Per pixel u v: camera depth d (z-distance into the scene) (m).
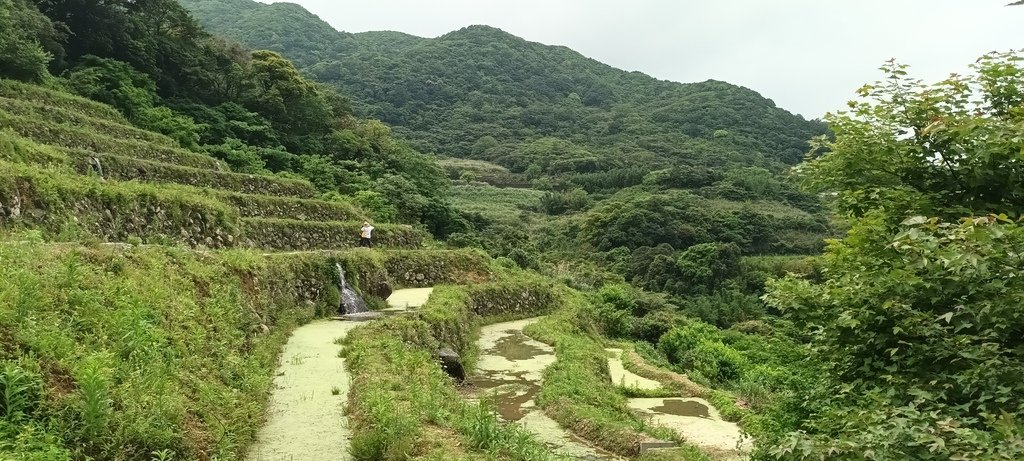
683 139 110.56
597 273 45.19
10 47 26.42
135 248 11.52
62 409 5.99
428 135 105.38
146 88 34.84
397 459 7.41
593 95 143.00
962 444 4.80
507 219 63.06
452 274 28.22
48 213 12.41
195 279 11.91
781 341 9.23
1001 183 7.46
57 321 7.18
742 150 103.25
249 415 8.51
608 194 79.44
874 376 7.12
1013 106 7.56
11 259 8.05
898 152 8.37
